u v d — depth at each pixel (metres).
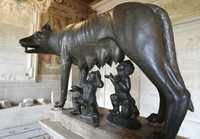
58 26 2.20
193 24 1.40
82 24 0.88
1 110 1.57
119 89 0.73
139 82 1.78
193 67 1.41
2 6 1.76
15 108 1.67
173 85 0.53
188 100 0.52
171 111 0.53
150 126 0.72
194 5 1.37
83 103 0.83
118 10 0.67
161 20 0.59
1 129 1.52
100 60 0.79
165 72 0.54
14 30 1.84
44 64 2.08
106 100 2.09
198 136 1.37
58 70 2.19
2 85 1.76
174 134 0.53
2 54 1.76
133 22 0.60
